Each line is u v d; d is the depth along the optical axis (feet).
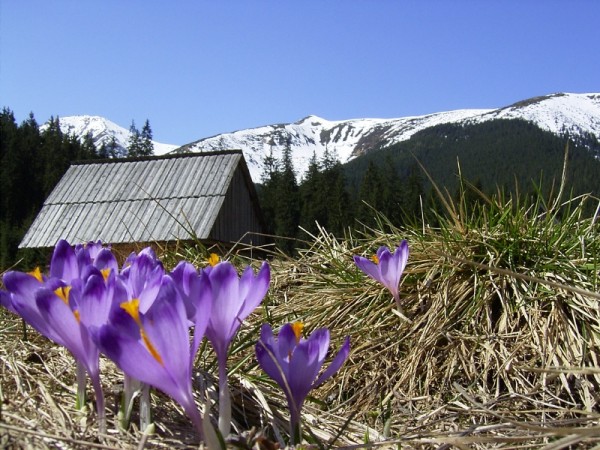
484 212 10.62
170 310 3.88
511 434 6.22
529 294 9.29
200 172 80.94
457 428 7.34
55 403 5.17
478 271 10.02
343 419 7.07
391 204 168.86
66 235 75.46
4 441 4.27
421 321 9.57
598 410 7.41
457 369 8.73
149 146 299.17
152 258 5.55
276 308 11.00
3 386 5.62
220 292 4.59
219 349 4.66
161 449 4.68
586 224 10.74
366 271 9.15
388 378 8.98
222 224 78.18
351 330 9.97
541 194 10.67
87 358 4.60
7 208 211.61
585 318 8.69
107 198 79.51
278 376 4.75
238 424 5.89
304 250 12.89
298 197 181.06
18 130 226.79
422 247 10.96
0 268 11.57
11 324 8.64
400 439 5.28
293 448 4.78
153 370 3.87
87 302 4.43
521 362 8.41
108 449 4.18
